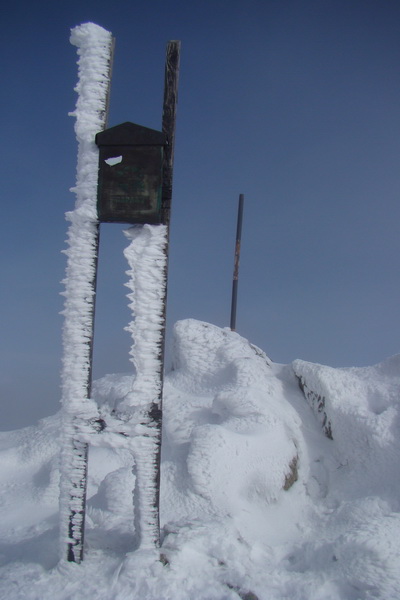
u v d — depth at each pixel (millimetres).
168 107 4484
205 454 5566
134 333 4352
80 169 4500
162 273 4410
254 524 5254
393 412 6234
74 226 4465
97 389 7730
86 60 4562
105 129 4527
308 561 4441
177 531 4566
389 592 3898
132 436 4320
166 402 6883
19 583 4184
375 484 5797
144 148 4395
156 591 4008
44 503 5980
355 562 4152
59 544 4387
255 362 7348
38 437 7152
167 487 5625
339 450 6320
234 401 6379
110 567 4289
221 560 4340
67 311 4426
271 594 4059
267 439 5930
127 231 4445
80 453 4352
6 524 5551
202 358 7602
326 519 5516
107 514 5246
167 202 4449
